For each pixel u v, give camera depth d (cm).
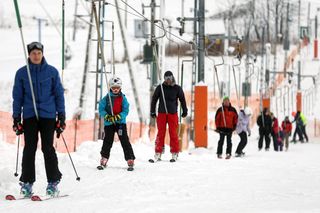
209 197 1241
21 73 1260
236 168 2009
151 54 3700
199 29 3269
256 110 7088
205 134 3262
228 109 2781
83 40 12762
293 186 1463
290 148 4659
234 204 1131
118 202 1164
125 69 9650
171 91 2238
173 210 1053
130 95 8106
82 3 3197
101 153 1878
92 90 7756
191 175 1727
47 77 1265
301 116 5891
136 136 3428
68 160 1906
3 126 2520
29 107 1260
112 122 1859
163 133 2250
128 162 1841
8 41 12294
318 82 10938
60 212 1046
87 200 1196
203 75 3284
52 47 11612
